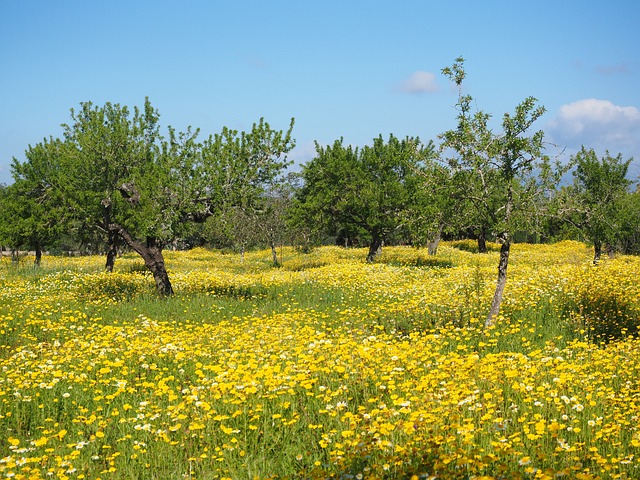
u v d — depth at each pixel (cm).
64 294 2098
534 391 813
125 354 1110
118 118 2592
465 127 1379
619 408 743
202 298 2052
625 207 2827
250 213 2253
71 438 779
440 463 542
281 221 4262
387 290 2070
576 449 608
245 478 647
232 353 1112
